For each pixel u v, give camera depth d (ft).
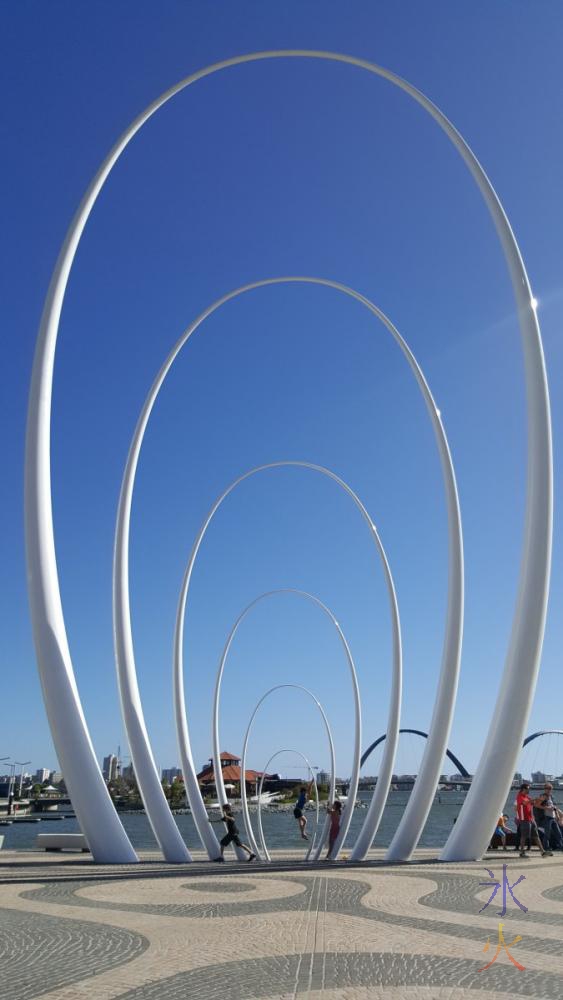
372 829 80.53
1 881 45.85
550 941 26.68
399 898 37.27
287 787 417.08
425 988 20.47
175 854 65.87
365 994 19.89
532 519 57.98
